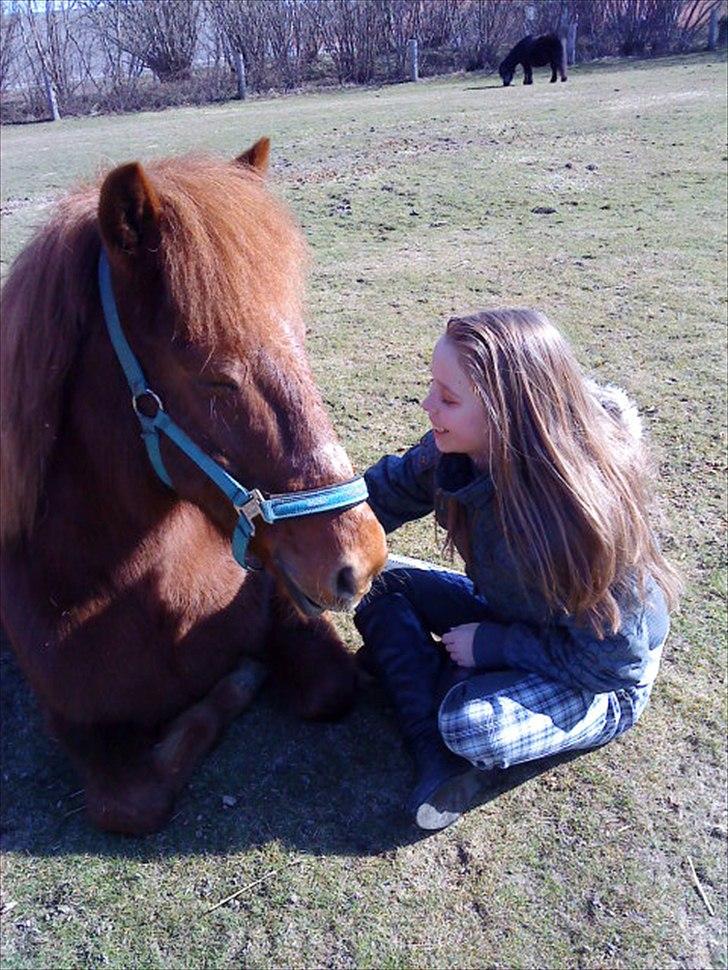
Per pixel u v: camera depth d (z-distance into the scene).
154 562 2.40
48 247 2.11
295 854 2.35
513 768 2.57
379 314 6.07
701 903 2.19
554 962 2.07
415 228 8.21
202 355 1.88
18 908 2.26
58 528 2.32
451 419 2.24
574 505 2.13
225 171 2.06
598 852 2.32
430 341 5.55
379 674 2.72
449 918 2.18
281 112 19.19
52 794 2.60
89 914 2.24
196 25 27.41
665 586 2.38
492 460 2.19
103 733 2.55
